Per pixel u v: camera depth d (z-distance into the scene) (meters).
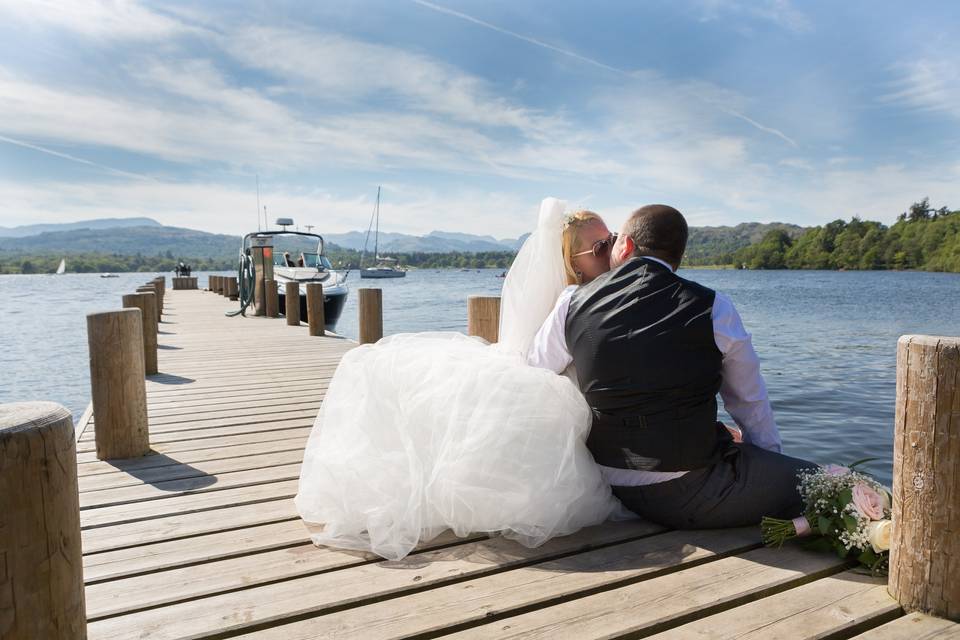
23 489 1.05
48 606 1.11
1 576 1.04
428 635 1.61
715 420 2.04
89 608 1.74
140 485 2.84
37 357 12.33
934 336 1.69
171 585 1.88
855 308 27.08
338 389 2.38
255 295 12.40
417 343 2.44
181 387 5.31
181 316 12.38
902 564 1.73
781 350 13.16
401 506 2.09
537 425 2.11
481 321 4.20
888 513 1.94
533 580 1.88
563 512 2.10
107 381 3.20
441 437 2.14
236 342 8.36
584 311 2.06
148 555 2.09
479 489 2.08
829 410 7.32
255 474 3.00
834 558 2.02
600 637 1.59
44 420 1.11
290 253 15.28
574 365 2.16
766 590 1.83
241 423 4.04
